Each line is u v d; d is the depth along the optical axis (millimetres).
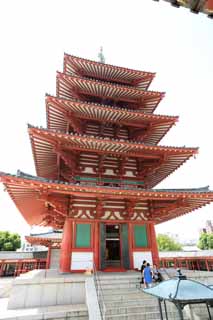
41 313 9359
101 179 17141
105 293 10711
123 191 13680
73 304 11172
